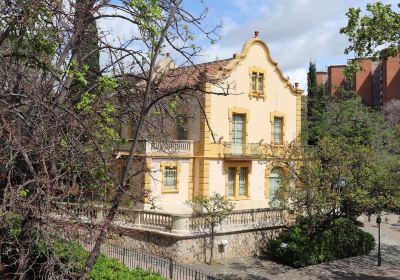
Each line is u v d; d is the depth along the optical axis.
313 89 44.47
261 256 24.41
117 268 12.65
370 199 21.16
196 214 22.20
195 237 21.97
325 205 22.86
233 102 30.92
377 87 72.38
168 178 28.47
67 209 8.02
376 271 22.47
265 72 32.97
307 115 44.38
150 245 22.16
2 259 10.72
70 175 8.70
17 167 8.79
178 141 28.69
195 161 29.75
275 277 20.70
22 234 8.48
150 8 8.67
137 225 22.66
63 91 9.75
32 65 9.25
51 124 8.35
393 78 67.75
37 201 7.45
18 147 7.53
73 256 7.80
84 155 8.90
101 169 9.38
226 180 30.56
